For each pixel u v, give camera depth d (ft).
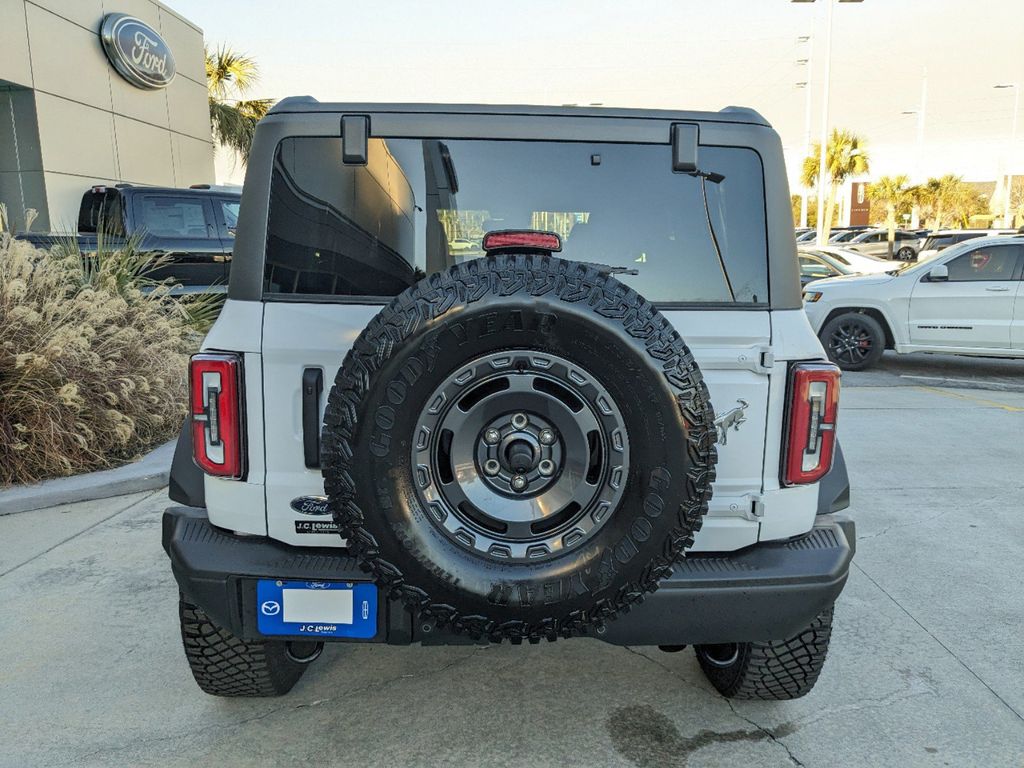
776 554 7.65
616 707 9.45
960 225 205.57
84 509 16.20
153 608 11.84
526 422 6.56
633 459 6.45
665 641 7.48
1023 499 17.56
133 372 19.74
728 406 7.55
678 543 6.56
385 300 7.39
